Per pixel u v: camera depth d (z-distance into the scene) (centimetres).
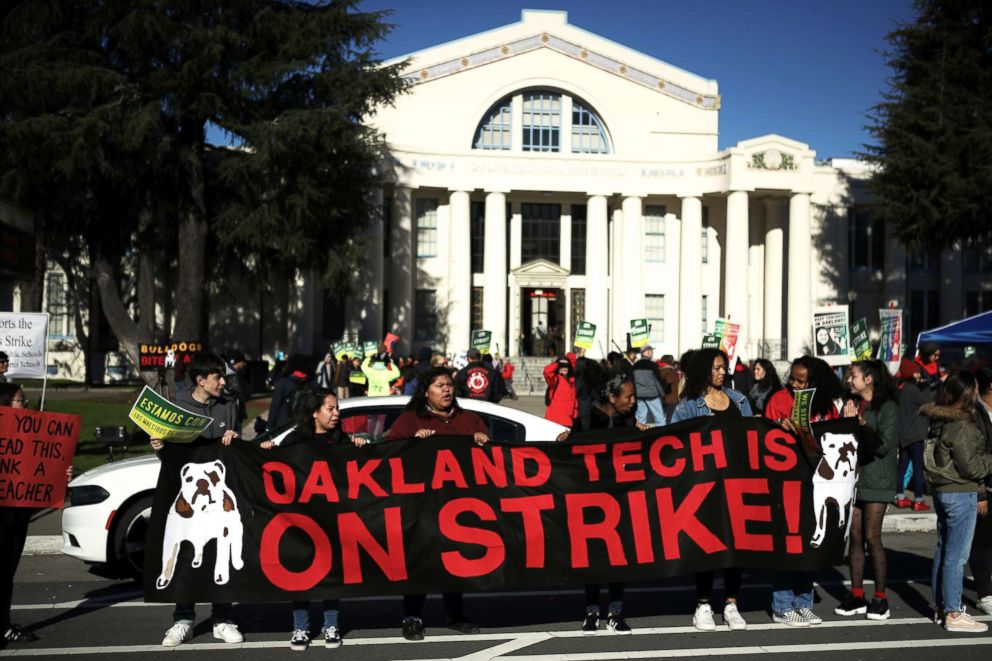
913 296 4606
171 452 705
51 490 749
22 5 2733
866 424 805
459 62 4475
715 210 4553
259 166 2773
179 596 691
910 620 805
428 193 4381
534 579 728
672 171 4381
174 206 3077
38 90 2605
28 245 1730
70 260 4084
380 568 712
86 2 2783
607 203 4450
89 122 2559
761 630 772
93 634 759
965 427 763
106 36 2819
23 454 738
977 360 1748
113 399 3116
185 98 2762
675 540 745
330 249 3228
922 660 689
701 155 4606
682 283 4362
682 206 4391
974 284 4519
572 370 1501
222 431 821
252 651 708
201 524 700
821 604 868
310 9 3044
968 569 1061
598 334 4300
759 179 4225
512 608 858
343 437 768
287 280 3688
